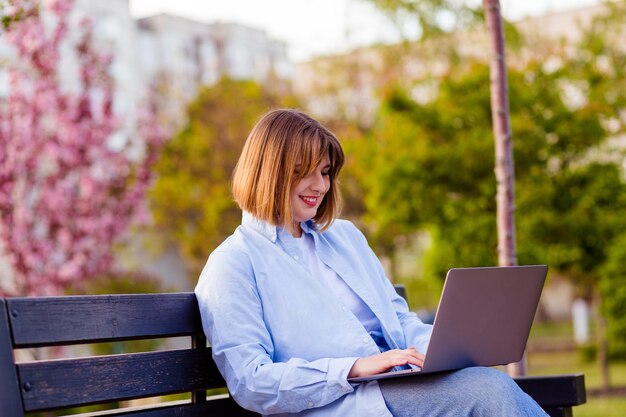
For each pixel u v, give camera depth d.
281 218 2.50
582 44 10.67
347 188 15.64
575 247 9.90
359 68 16.33
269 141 2.50
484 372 2.24
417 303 17.33
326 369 2.25
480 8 10.39
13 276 8.60
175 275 20.30
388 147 10.10
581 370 12.52
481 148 9.54
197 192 18.70
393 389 2.29
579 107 10.07
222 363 2.29
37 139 8.68
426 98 10.66
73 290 9.30
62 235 9.12
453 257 9.77
